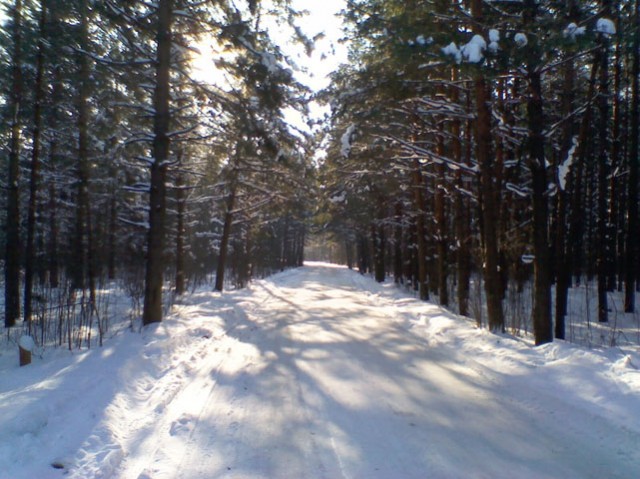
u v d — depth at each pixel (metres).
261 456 5.44
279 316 17.64
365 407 7.08
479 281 14.29
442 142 19.00
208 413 6.85
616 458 5.30
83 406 6.40
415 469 5.09
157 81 13.02
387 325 15.28
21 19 14.19
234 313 17.23
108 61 12.30
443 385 8.21
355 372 9.13
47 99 15.80
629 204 19.02
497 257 12.87
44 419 5.86
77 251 18.62
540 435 5.98
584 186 24.72
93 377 7.57
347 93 15.22
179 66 13.99
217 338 12.62
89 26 13.77
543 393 7.53
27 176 21.86
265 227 31.83
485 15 12.08
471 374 8.94
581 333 15.34
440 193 20.14
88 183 18.73
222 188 24.81
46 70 15.65
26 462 4.87
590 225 27.11
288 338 12.91
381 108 14.95
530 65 10.20
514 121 16.41
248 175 25.20
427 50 10.59
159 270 13.27
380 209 31.41
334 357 10.47
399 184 24.77
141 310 16.97
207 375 8.95
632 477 4.87
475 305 13.76
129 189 13.32
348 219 38.59
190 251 31.38
